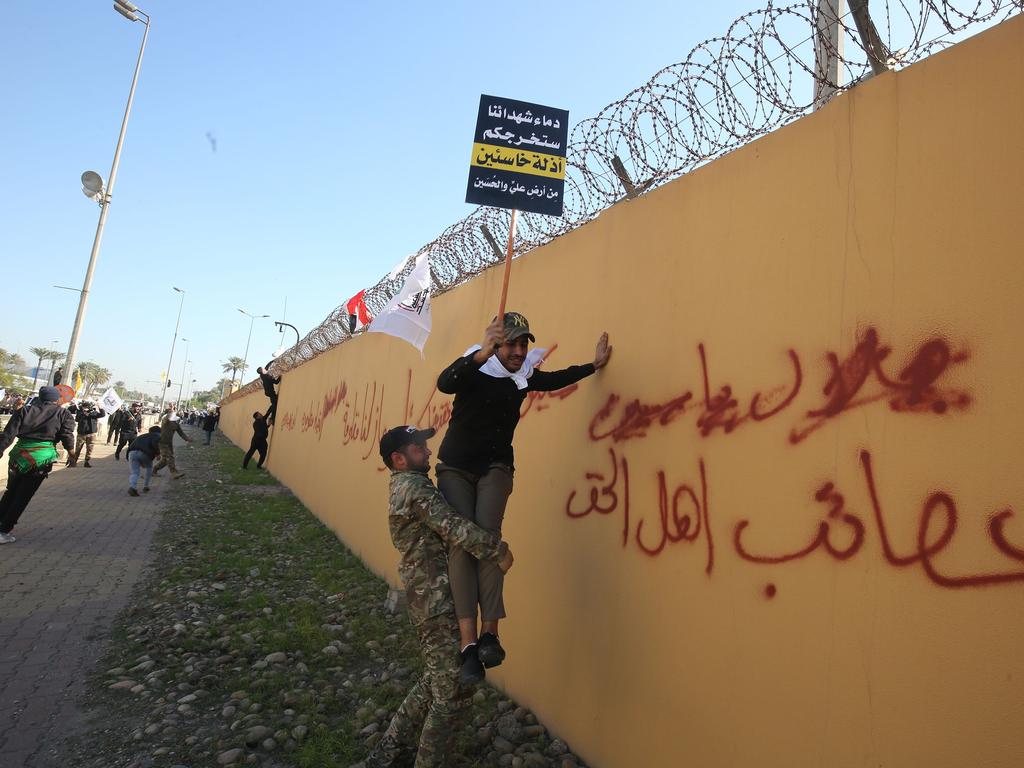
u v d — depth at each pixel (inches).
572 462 127.3
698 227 105.3
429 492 100.6
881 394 73.5
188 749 106.6
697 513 95.7
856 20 83.2
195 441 1025.5
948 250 69.2
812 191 86.1
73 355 561.6
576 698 114.3
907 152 75.2
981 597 61.2
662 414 105.8
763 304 90.7
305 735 112.0
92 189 544.1
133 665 137.6
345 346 346.3
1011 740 57.4
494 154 128.3
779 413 85.7
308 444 400.8
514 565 141.2
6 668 131.7
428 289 175.3
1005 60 67.1
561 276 143.6
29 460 233.8
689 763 89.5
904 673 66.4
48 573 202.4
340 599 193.3
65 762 100.9
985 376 64.1
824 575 76.0
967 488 64.0
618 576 109.3
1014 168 64.7
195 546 256.4
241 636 156.3
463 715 94.0
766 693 80.3
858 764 69.0
